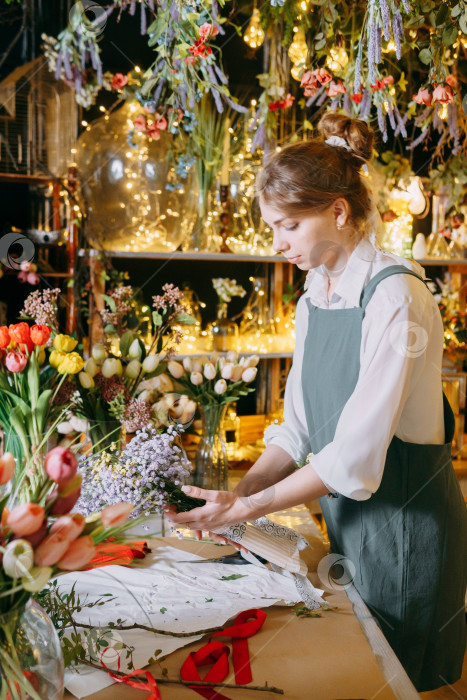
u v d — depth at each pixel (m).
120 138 2.53
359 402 1.21
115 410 1.61
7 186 2.87
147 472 1.31
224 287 2.91
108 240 2.60
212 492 1.21
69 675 0.99
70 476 0.75
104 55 2.89
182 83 2.25
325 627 1.17
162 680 0.99
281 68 2.73
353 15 2.40
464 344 3.28
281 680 1.00
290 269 3.16
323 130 1.35
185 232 2.71
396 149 3.60
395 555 1.33
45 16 2.73
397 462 1.31
